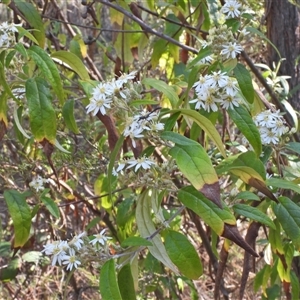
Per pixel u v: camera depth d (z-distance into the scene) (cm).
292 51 117
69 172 125
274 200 81
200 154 74
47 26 126
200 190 73
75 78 136
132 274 80
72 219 150
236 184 92
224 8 89
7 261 157
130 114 79
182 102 91
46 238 144
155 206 80
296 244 81
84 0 118
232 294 149
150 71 139
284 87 108
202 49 87
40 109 83
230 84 80
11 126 130
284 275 99
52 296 145
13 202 91
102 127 114
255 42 122
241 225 150
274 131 85
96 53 180
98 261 78
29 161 112
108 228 128
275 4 117
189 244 77
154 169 79
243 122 80
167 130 78
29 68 92
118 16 120
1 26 86
